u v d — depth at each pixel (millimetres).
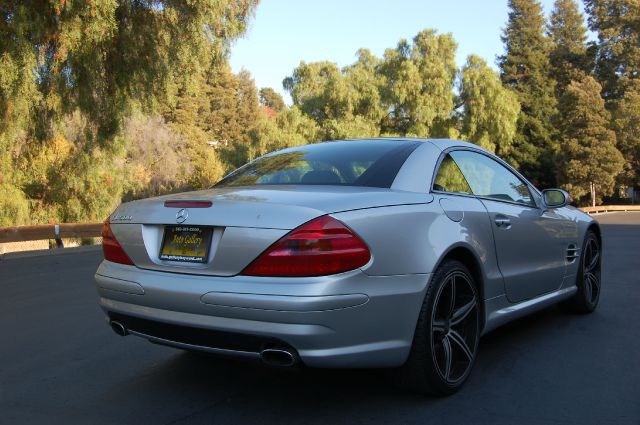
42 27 11203
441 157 3816
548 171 55344
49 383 3734
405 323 3002
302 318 2629
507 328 4938
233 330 2748
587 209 45188
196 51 13320
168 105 14820
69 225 15070
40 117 14750
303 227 2736
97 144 15375
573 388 3463
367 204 3002
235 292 2734
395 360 2992
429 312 3129
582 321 5168
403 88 34969
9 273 9367
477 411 3113
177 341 3025
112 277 3270
